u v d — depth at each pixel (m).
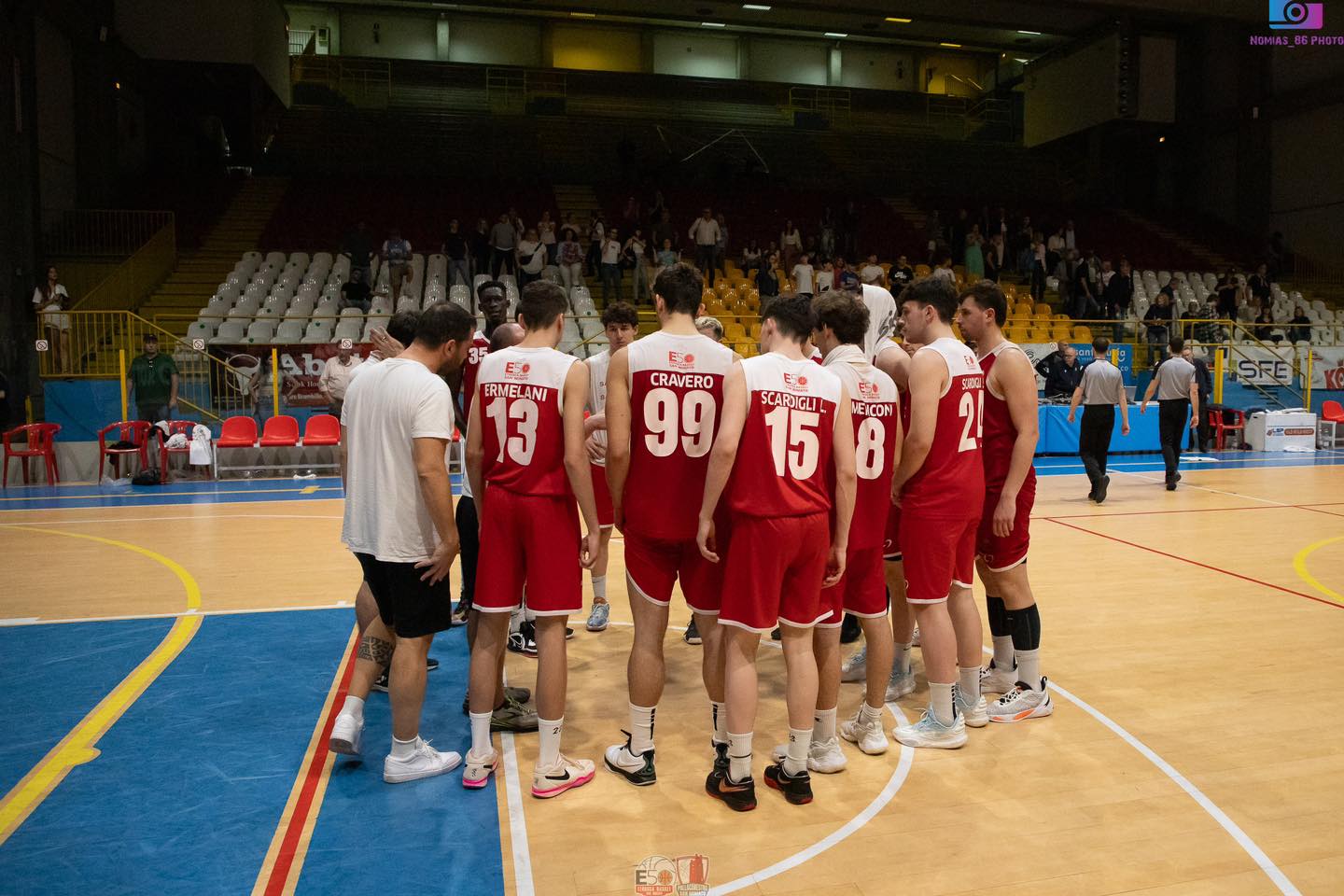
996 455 3.81
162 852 2.76
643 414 3.14
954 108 29.28
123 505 9.53
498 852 2.78
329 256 17.00
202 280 16.39
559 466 3.21
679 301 3.21
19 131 14.16
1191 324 17.41
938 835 2.90
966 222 20.38
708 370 3.16
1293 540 7.59
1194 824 2.98
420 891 2.56
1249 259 22.48
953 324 3.88
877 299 4.77
